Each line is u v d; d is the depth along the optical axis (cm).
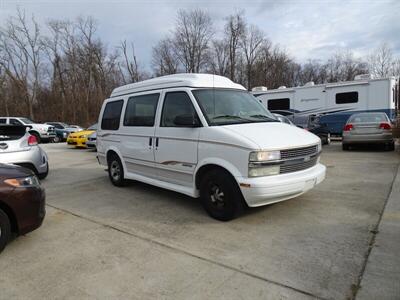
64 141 2202
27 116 3900
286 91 1795
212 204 459
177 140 495
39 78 4006
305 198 543
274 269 316
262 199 402
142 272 317
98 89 4331
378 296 267
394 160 902
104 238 402
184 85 502
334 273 305
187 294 279
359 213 464
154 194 611
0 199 352
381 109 1521
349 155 1038
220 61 4450
